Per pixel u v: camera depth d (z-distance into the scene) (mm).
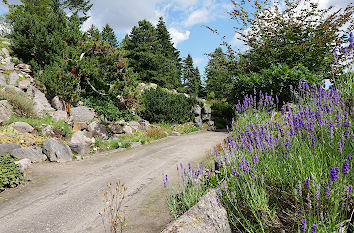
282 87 15016
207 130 23094
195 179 5113
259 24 20484
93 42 18172
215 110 29656
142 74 40781
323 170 3088
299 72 14570
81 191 6551
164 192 6367
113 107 17688
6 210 5320
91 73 17219
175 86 53156
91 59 18297
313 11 18891
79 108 15547
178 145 13672
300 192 2672
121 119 17672
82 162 9648
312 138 3293
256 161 3689
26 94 13938
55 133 11805
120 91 17672
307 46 18703
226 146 8992
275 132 4559
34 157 8906
